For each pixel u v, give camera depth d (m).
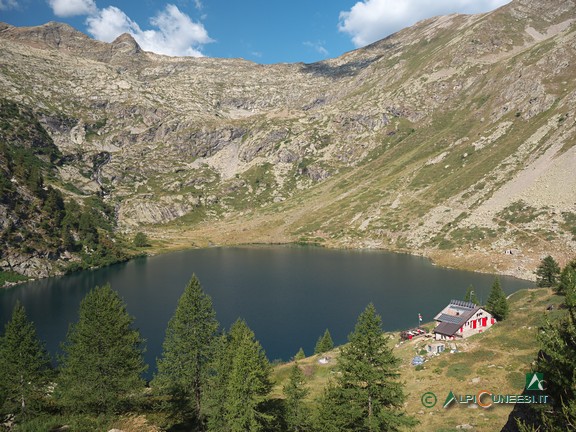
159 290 145.50
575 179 183.88
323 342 83.88
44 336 99.94
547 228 167.50
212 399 35.62
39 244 188.38
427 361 62.16
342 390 29.86
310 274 166.50
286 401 39.78
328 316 112.06
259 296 133.38
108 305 38.97
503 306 78.56
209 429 34.81
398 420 27.98
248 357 33.06
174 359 43.91
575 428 13.55
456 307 86.25
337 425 29.47
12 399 37.03
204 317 44.59
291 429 38.31
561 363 15.14
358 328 30.78
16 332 39.25
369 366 29.02
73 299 137.75
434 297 127.50
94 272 187.62
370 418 28.08
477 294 126.88
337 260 196.75
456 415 43.59
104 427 31.06
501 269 155.88
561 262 144.88
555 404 15.43
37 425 28.50
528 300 84.88
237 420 31.73
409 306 119.00
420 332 86.75
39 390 40.50
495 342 64.38
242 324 45.50
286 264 190.25
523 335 64.06
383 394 28.67
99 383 33.94
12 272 169.50
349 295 132.62
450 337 76.44
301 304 123.69
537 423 16.14
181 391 44.44
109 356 34.66
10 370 37.91
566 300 16.91
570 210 170.00
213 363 40.94
